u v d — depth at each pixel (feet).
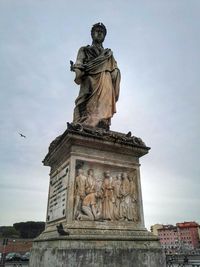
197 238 393.91
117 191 27.76
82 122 32.81
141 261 23.59
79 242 22.13
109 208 26.48
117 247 23.20
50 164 34.99
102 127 32.32
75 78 36.11
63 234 22.30
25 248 171.63
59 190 28.32
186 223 419.74
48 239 24.25
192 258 124.36
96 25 41.86
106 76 35.65
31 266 26.89
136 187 29.19
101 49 39.37
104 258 22.12
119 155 29.48
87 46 39.19
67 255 20.95
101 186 27.07
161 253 24.94
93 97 34.50
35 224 245.86
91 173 27.02
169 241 413.59
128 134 31.35
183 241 400.06
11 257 131.64
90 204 25.61
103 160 28.12
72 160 26.50
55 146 30.35
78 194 25.45
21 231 242.58
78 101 35.58
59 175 29.45
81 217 24.59
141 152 30.40
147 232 26.81
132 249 23.71
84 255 21.50
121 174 28.78
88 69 35.99
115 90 36.58
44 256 23.61
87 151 27.61
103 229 24.90
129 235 25.38
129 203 27.91
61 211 26.16
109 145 28.48
